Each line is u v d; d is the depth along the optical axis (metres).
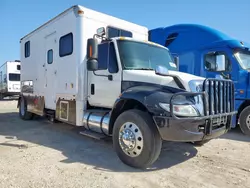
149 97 3.86
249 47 7.18
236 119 6.91
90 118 5.26
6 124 8.06
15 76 21.45
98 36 5.10
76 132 6.70
